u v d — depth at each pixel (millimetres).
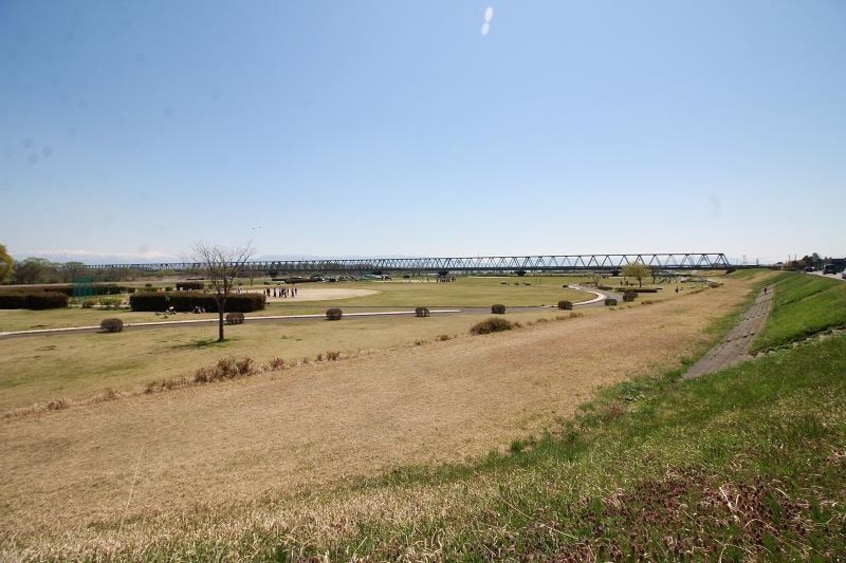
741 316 35344
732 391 12000
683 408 11953
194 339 31312
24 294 55375
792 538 3342
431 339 29547
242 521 5586
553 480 6137
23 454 11789
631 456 7145
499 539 3809
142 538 4957
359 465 10703
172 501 9094
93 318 44906
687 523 3705
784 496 3922
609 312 42000
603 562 3271
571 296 71062
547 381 17750
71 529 7680
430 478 9430
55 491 9711
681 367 19188
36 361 24328
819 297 27828
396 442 12148
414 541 3947
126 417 14555
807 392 8883
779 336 19812
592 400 15148
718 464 5148
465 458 10844
